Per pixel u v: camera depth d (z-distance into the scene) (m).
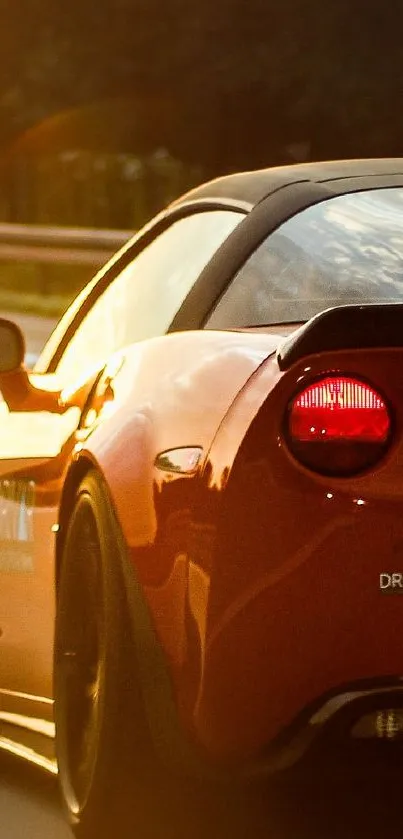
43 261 21.64
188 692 3.82
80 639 4.42
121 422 4.19
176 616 3.84
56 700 4.50
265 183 4.69
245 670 3.69
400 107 30.62
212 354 4.05
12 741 5.11
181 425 3.93
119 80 33.62
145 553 3.94
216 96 32.31
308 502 3.61
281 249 4.38
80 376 4.86
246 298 4.33
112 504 4.09
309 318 4.16
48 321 21.81
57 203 29.25
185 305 4.48
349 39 30.88
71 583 4.42
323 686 3.64
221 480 3.70
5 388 4.83
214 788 4.12
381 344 3.63
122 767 4.07
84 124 33.88
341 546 3.59
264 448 3.66
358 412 3.60
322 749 3.71
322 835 4.23
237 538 3.67
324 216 4.45
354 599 3.60
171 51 32.94
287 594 3.63
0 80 33.94
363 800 4.58
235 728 3.75
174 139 32.94
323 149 31.19
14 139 34.12
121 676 4.04
